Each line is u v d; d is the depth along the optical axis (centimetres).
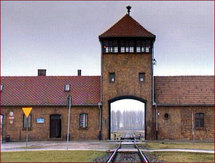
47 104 3975
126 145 3164
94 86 4175
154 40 3978
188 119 3875
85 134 3922
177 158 2005
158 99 3956
